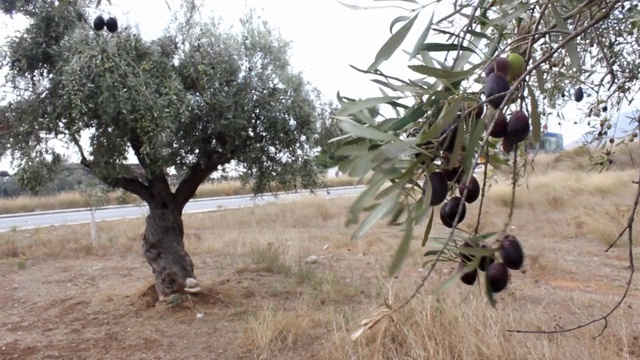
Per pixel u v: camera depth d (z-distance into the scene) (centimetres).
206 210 1934
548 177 1505
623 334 376
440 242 100
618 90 207
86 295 676
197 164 616
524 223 1118
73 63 467
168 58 547
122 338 508
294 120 603
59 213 2134
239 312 566
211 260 885
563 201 1307
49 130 521
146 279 766
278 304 587
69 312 602
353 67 92
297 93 596
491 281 90
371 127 85
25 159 519
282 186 646
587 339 365
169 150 566
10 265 916
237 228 1392
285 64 600
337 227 1321
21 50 510
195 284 599
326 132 616
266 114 581
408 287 515
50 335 523
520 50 101
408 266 706
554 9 98
